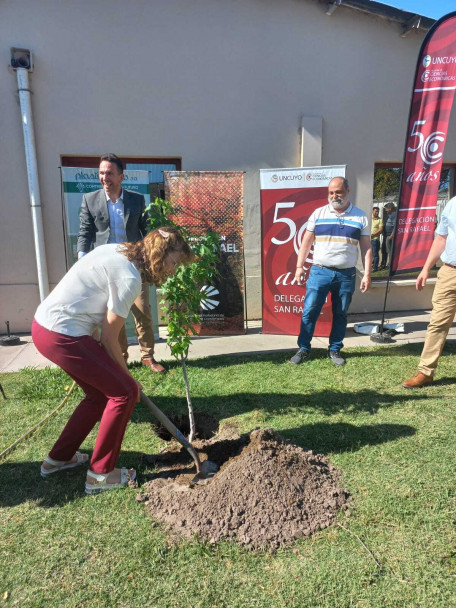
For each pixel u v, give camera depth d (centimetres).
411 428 317
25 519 233
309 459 266
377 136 646
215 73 589
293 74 609
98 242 417
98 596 186
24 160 563
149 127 585
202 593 187
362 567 198
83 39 551
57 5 538
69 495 253
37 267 581
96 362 231
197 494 245
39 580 195
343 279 447
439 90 495
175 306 302
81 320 233
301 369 446
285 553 208
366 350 508
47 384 407
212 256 308
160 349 523
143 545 213
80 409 264
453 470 265
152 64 572
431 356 387
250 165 621
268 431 283
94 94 565
